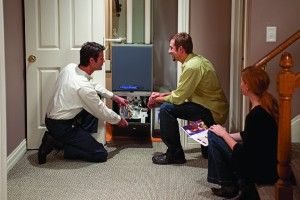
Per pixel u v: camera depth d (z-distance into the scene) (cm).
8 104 377
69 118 393
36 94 433
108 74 472
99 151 393
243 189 279
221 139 301
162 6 491
